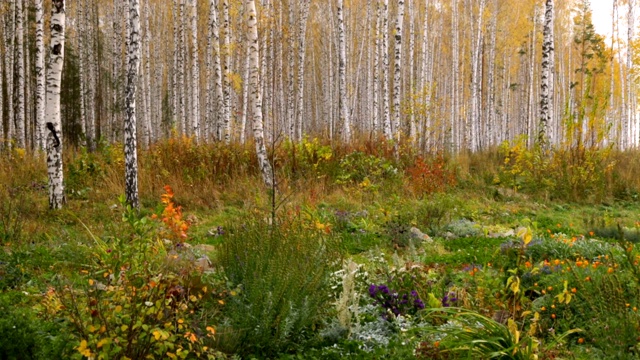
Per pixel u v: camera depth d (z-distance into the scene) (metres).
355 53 44.66
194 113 24.50
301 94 29.58
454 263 8.47
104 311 4.29
